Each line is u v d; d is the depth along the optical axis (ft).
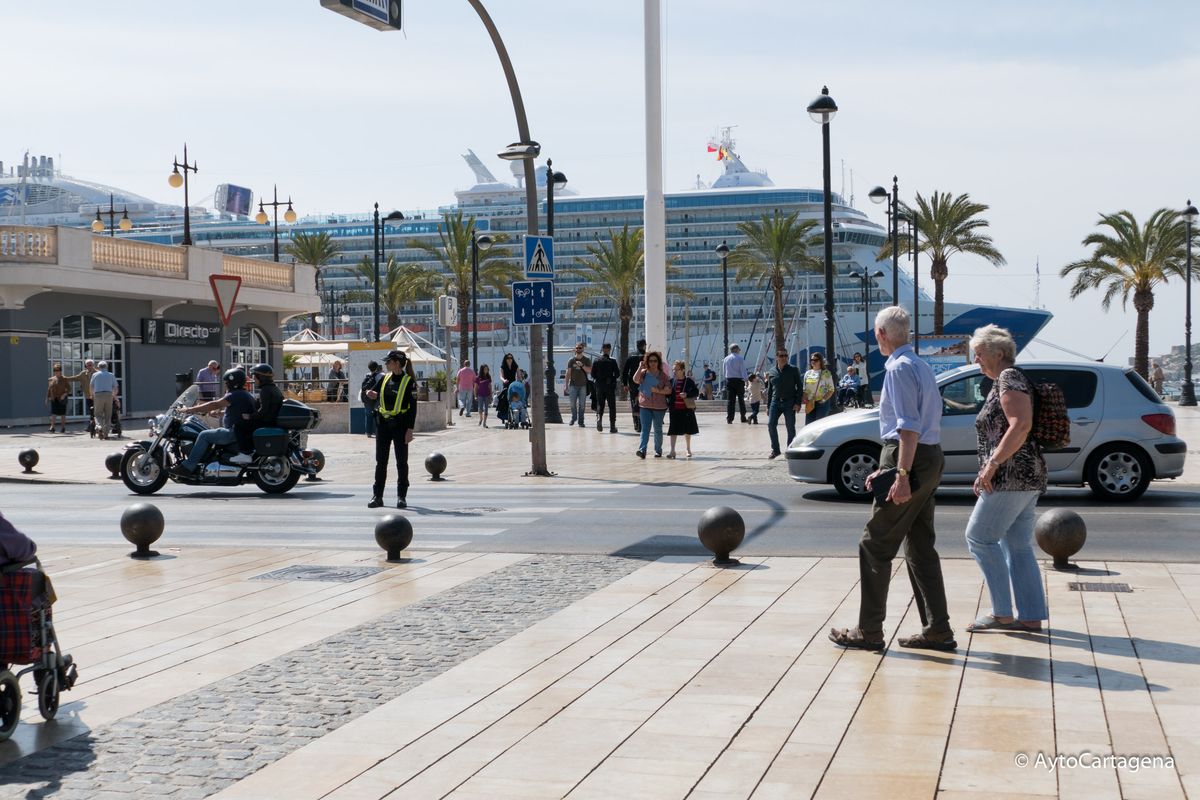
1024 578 24.08
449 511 49.55
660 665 21.89
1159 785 15.03
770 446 85.81
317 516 48.78
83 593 30.68
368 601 29.07
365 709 19.35
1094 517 43.88
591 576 32.27
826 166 82.17
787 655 22.47
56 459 82.84
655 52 94.94
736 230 370.53
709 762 16.28
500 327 363.35
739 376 117.70
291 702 19.85
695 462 73.31
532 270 62.44
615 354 367.86
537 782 15.64
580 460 75.87
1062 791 14.85
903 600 27.78
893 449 22.30
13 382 121.08
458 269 219.20
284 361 170.19
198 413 60.95
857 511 47.34
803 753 16.57
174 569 34.63
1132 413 48.39
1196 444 81.15
